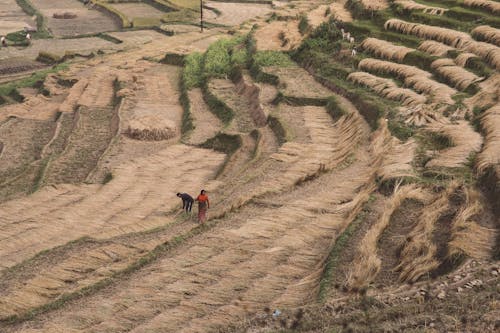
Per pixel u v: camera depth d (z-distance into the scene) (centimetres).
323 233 1897
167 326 1448
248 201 2191
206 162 2869
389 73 3444
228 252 1816
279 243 1845
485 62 3200
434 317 1324
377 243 1700
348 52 3878
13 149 3441
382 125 2708
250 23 6488
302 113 3222
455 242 1591
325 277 1557
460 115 2664
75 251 1923
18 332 1465
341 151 2616
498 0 4103
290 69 4031
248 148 2906
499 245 1581
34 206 2402
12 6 9181
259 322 1399
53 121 3922
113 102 4100
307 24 4728
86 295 1642
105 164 2948
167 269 1739
